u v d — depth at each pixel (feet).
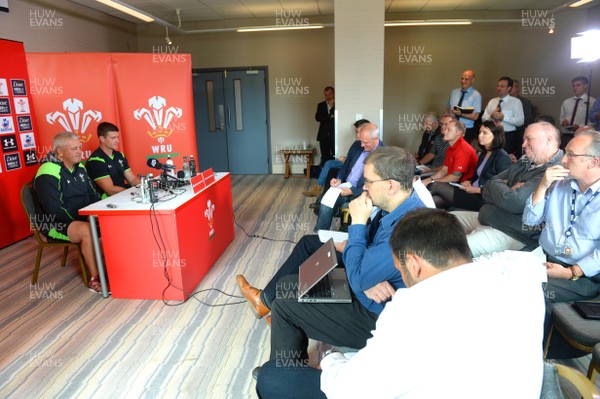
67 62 14.26
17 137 14.01
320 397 4.12
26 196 10.14
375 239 5.37
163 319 8.70
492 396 2.68
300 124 26.21
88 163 12.15
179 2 20.48
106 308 9.20
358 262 5.17
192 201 9.92
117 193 11.42
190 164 13.08
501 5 22.50
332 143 24.06
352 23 16.87
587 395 3.33
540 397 3.18
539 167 7.91
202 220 10.64
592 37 12.69
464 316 2.75
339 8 16.79
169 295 9.48
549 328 6.04
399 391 2.89
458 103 19.83
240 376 6.86
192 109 15.25
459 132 12.87
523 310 2.87
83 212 8.95
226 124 26.66
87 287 10.24
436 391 2.75
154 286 9.48
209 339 7.96
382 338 3.04
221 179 12.32
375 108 17.44
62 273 11.27
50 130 14.69
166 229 9.03
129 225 9.11
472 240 8.26
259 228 15.11
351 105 17.48
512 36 23.82
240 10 22.62
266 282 10.43
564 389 5.65
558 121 24.47
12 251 13.20
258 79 25.85
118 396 6.41
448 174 13.12
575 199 6.50
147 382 6.73
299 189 21.98
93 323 8.57
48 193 9.99
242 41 25.44
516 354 2.75
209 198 11.19
